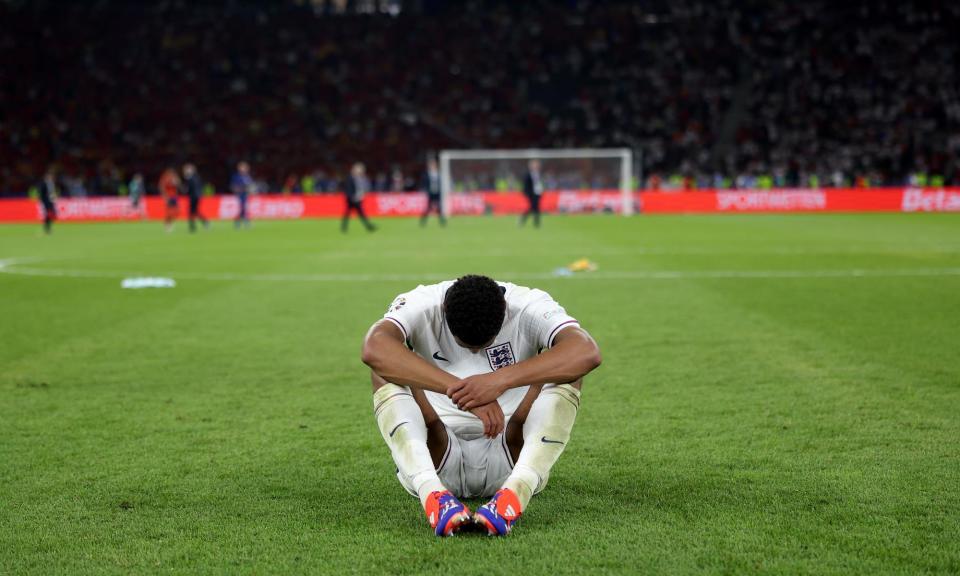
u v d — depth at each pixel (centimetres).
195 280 1087
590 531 297
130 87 3519
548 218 2680
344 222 2072
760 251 1406
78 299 921
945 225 2075
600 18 3891
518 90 3659
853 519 306
